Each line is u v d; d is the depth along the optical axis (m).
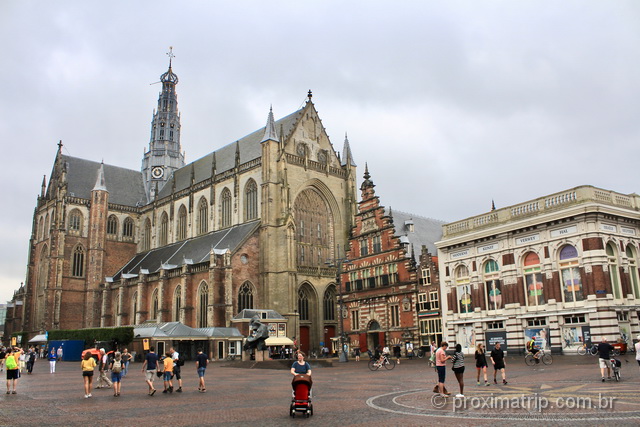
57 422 21.00
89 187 138.62
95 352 40.41
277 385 37.72
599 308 49.47
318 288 104.50
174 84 158.75
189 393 32.47
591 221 51.06
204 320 95.50
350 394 29.33
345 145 119.06
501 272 59.16
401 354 74.31
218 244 103.62
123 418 21.94
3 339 150.62
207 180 119.31
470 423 18.59
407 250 79.06
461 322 63.47
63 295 126.25
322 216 111.69
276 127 114.00
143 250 138.25
